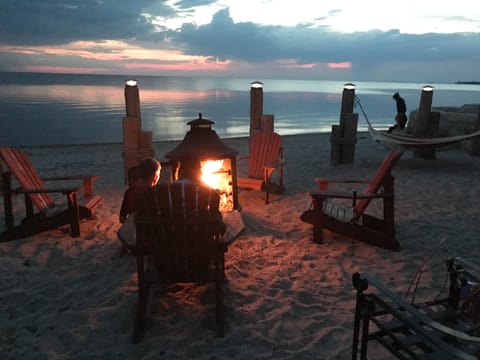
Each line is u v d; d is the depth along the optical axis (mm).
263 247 4402
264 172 6762
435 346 1897
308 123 26578
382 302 2123
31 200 4746
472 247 4480
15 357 2543
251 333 2820
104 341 2725
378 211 5840
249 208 5883
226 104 43469
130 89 7227
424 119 10125
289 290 3445
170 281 2938
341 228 4426
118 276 3658
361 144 13586
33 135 19500
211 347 2662
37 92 62375
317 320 3006
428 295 3389
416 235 4840
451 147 11805
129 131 7191
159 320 2955
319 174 8664
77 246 4367
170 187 2635
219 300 2875
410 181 7805
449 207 6055
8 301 3223
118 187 7273
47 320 2961
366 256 4211
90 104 38906
